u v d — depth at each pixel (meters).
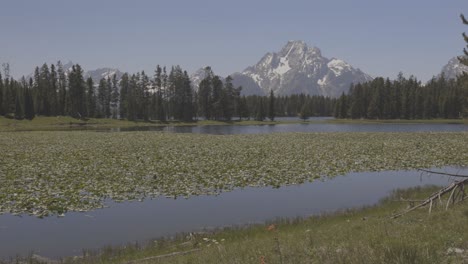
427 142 53.38
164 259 11.16
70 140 55.53
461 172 30.89
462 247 8.75
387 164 33.94
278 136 67.38
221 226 16.31
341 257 7.71
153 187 23.17
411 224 12.41
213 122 152.88
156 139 58.44
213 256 9.84
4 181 23.53
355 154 39.41
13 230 15.55
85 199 20.19
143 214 18.02
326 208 19.45
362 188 24.50
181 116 158.88
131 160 33.16
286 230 15.02
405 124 138.38
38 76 165.62
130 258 12.28
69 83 148.38
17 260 12.24
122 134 72.56
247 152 39.94
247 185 24.55
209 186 23.88
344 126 124.38
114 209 18.80
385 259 7.21
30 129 105.62
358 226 13.38
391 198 21.06
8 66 155.88
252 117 193.38
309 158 35.94
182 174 26.98
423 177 28.72
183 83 158.50
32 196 20.08
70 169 28.20
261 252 9.04
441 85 185.12
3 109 127.81
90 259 12.37
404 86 179.38
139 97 156.25
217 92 161.88
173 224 16.59
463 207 14.32
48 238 14.70
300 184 25.44
